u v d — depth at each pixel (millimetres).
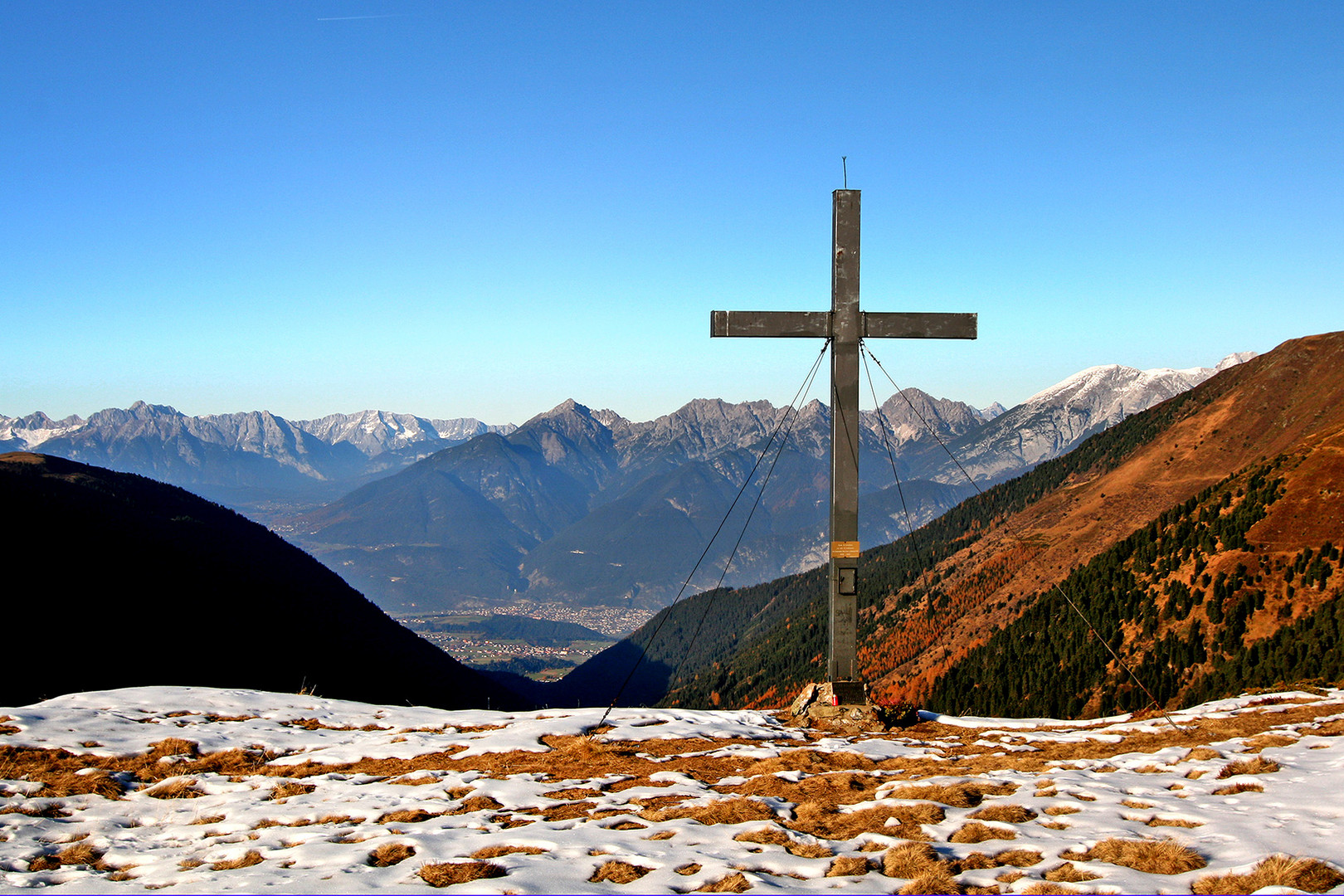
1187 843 11352
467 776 16953
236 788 16188
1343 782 14086
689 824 13391
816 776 16859
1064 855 11312
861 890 10320
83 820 14086
